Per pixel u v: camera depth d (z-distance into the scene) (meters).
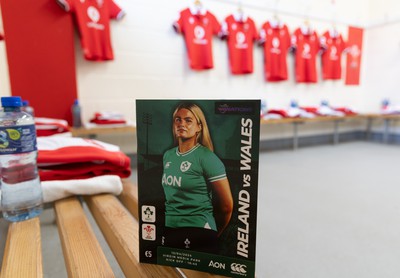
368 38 4.21
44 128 1.47
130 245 0.44
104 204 0.61
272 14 3.25
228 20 2.92
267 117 3.05
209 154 0.35
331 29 3.77
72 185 0.63
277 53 3.27
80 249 0.42
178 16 2.66
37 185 0.59
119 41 2.44
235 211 0.35
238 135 0.34
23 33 2.00
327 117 3.32
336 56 3.80
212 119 0.35
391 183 1.89
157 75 2.66
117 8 2.33
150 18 2.55
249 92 3.24
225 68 3.03
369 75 4.24
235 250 0.36
